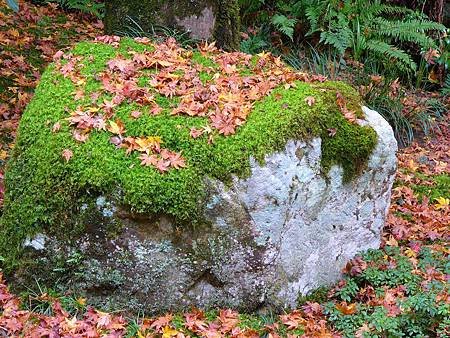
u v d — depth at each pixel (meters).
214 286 3.11
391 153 3.53
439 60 6.47
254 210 3.07
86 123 3.16
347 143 3.37
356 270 3.50
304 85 3.64
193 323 2.95
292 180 3.14
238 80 3.72
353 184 3.44
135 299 3.05
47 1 6.66
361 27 6.28
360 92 5.78
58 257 3.07
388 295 3.22
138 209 2.95
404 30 6.22
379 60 6.34
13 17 6.09
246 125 3.19
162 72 3.70
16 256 3.13
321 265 3.43
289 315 3.14
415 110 5.95
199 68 3.89
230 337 2.91
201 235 3.04
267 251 3.11
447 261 3.59
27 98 4.87
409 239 3.99
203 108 3.31
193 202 2.99
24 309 3.00
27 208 3.11
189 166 3.04
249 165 3.06
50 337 2.77
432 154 5.48
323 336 2.96
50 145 3.12
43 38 5.88
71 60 3.81
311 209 3.28
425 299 3.01
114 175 2.98
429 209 4.46
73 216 3.03
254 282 3.13
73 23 6.37
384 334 2.97
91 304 3.07
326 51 6.32
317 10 6.14
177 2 4.86
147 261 3.02
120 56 3.84
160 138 3.11
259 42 5.87
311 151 3.24
